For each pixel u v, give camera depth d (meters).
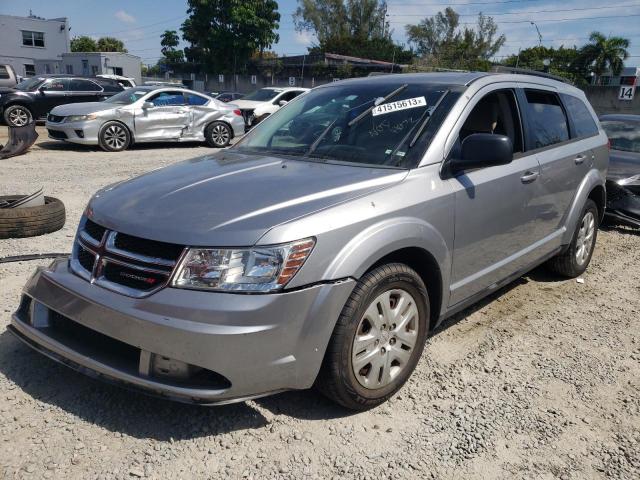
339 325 2.85
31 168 10.44
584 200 5.11
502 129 4.24
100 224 2.99
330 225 2.80
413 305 3.25
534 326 4.46
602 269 5.96
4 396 3.15
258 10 44.94
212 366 2.57
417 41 63.03
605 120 9.12
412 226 3.14
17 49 52.06
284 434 2.96
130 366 2.76
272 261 2.64
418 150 3.49
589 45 43.28
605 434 3.11
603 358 3.98
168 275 2.66
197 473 2.66
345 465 2.76
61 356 2.96
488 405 3.32
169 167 3.79
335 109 4.12
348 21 66.69
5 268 4.98
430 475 2.73
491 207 3.81
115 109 13.42
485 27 60.81
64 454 2.72
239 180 3.24
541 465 2.84
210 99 15.16
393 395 3.35
